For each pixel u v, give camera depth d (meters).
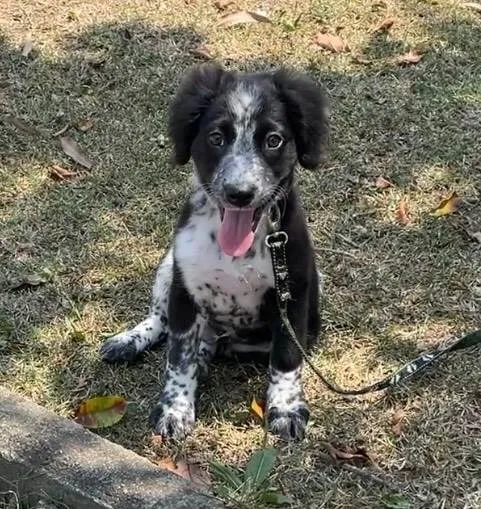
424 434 1.34
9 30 2.14
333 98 1.95
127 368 1.46
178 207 1.73
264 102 1.28
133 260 1.64
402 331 1.51
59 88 1.99
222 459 1.32
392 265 1.62
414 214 1.72
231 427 1.36
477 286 1.58
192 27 2.15
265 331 1.42
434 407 1.38
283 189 1.31
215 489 1.25
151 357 1.47
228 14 2.19
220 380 1.44
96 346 1.49
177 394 1.37
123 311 1.55
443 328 1.51
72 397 1.41
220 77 1.33
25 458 1.21
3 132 1.88
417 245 1.65
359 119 1.90
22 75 2.02
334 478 1.28
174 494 1.17
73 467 1.20
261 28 2.15
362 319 1.52
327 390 1.41
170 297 1.37
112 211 1.73
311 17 2.18
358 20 2.18
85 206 1.74
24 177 1.80
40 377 1.44
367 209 1.73
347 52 2.09
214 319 1.39
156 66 2.04
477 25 2.16
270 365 1.38
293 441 1.33
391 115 1.91
